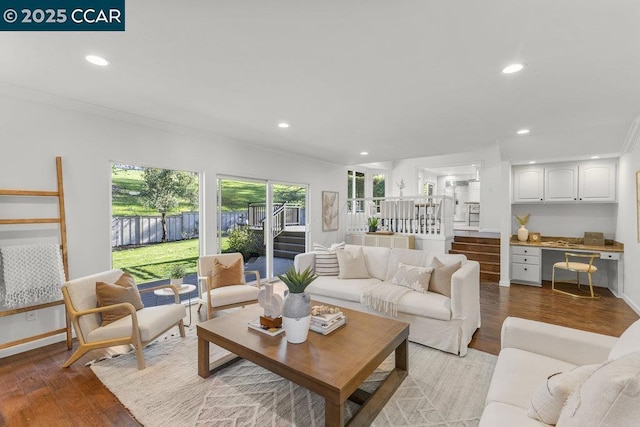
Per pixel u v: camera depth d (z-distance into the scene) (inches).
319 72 94.4
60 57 84.9
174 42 77.2
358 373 68.8
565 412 43.0
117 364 101.3
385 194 372.5
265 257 214.7
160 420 75.2
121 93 111.6
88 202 127.3
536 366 65.3
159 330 106.0
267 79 99.6
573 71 92.1
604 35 73.0
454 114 133.9
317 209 258.2
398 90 108.2
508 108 125.8
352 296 134.0
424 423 74.0
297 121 146.5
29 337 109.9
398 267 140.6
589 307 161.5
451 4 62.4
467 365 100.8
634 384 35.6
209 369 95.7
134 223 153.3
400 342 89.5
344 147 206.7
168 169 158.2
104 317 102.9
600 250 182.5
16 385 89.7
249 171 198.2
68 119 121.5
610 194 190.7
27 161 111.7
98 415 76.9
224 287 141.8
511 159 201.5
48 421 74.9
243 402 82.2
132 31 72.4
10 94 106.9
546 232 223.8
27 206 112.4
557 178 206.2
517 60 86.0
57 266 113.2
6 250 103.2
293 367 70.5
